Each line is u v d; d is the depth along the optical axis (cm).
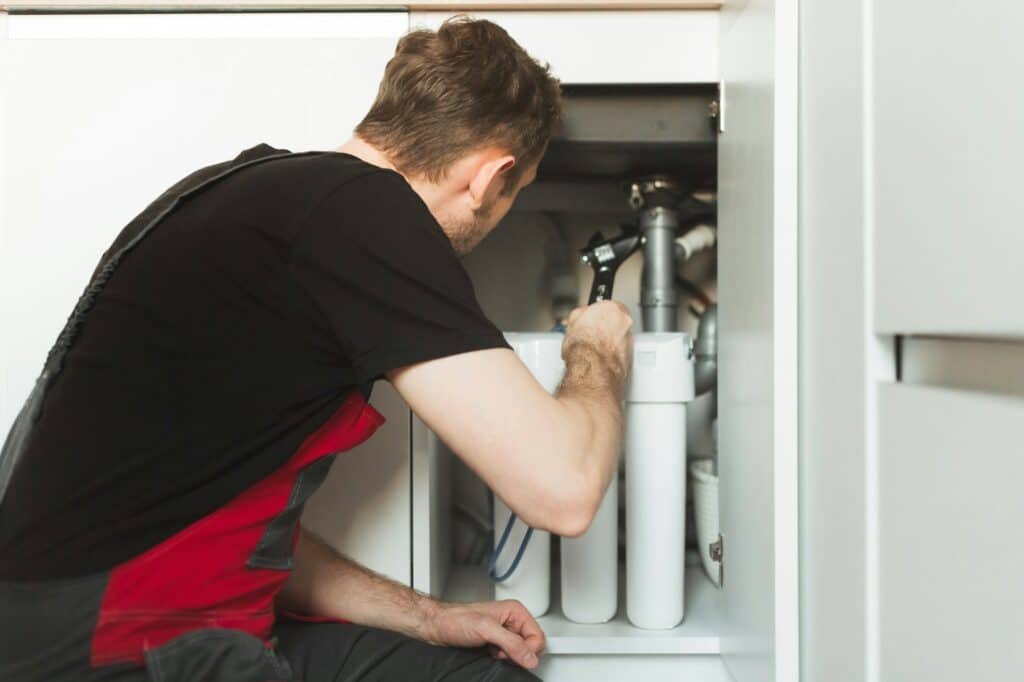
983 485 49
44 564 64
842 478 70
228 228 69
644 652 106
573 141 112
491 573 115
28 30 103
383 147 86
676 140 112
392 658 88
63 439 66
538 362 106
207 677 68
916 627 58
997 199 47
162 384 67
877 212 63
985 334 48
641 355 109
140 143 103
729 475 105
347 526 104
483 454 69
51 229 102
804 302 80
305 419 71
